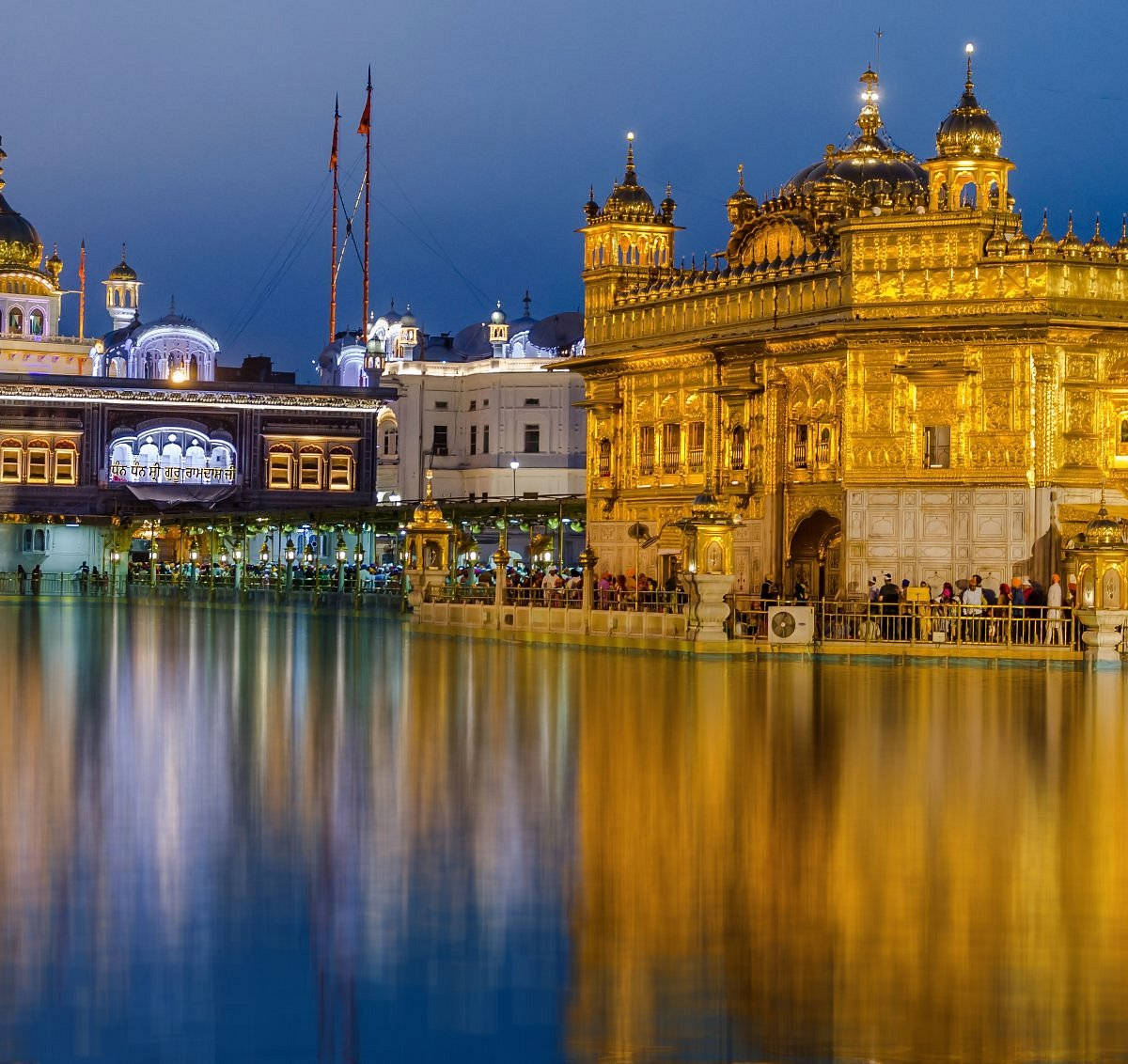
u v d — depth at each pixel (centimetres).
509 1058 1023
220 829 1658
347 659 4181
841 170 5859
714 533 4562
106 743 2320
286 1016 1091
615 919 1307
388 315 12088
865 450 4959
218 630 5644
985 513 4834
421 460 10119
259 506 9862
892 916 1320
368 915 1317
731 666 4081
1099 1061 1020
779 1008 1105
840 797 1877
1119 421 4888
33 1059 1016
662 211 6172
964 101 4984
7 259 11456
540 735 2470
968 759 2222
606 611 4884
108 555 9450
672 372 5728
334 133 11706
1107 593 4138
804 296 5184
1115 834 1662
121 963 1192
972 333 4834
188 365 11475
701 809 1788
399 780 1988
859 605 4597
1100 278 4869
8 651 4325
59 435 9588
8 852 1541
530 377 10338
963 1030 1068
